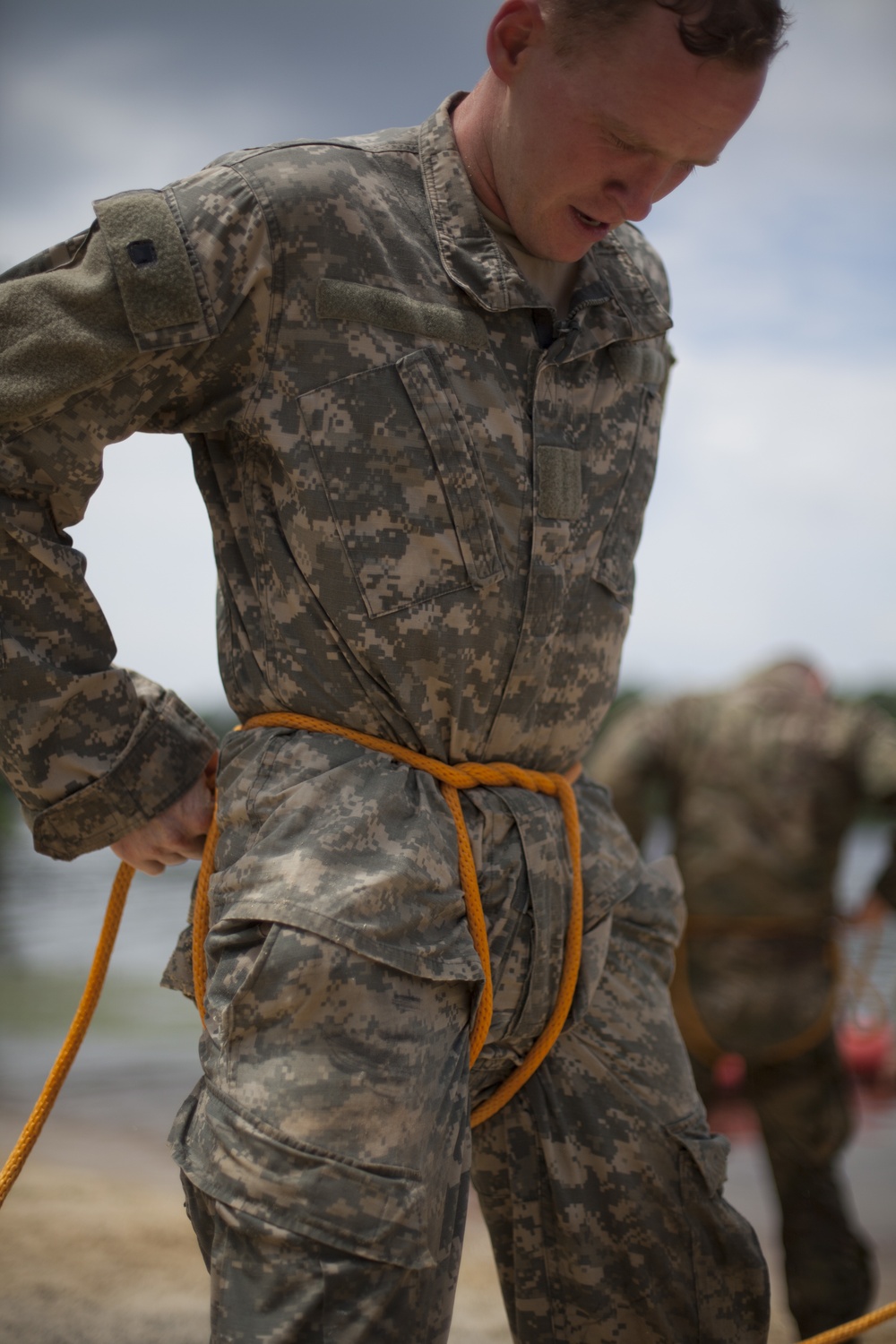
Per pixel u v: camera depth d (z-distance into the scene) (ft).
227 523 4.99
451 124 4.99
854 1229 9.16
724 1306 5.33
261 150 4.76
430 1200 4.32
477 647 4.78
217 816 4.88
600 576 5.15
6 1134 12.46
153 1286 8.45
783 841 10.11
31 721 4.76
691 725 10.56
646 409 5.46
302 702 4.79
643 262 5.73
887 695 55.72
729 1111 12.60
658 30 4.32
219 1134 4.27
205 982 4.86
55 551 4.70
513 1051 5.13
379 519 4.65
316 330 4.64
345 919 4.31
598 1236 5.26
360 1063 4.25
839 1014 10.18
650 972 5.56
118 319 4.51
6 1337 7.52
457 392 4.74
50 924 29.45
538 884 4.94
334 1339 4.05
